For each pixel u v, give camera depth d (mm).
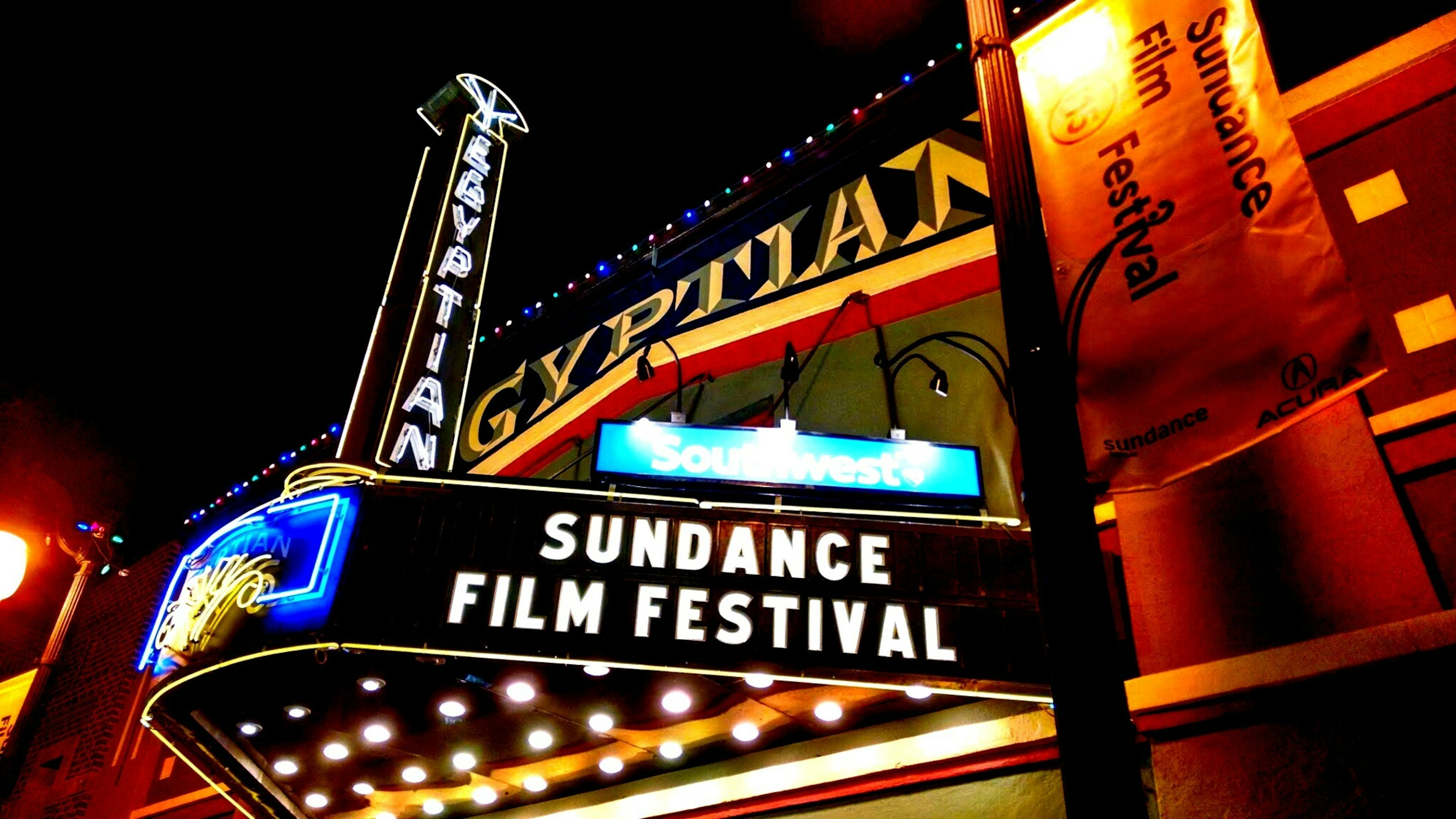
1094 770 3545
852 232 9969
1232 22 6438
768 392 9477
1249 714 5691
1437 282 6461
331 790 8406
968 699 6809
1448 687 5121
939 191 9492
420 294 10211
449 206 11164
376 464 7586
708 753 7852
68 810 14875
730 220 11477
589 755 7879
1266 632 5887
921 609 6172
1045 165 6867
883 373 8688
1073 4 7426
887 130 10383
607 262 12438
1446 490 5777
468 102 12398
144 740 14570
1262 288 5543
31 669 18266
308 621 6391
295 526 7027
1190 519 6551
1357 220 7000
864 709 7047
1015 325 4633
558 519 6684
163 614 7590
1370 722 5273
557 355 12531
